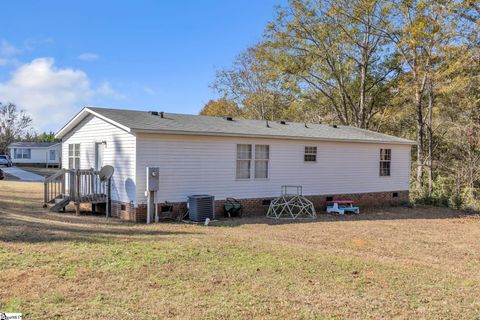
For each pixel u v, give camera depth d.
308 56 27.70
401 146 18.44
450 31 21.31
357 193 16.92
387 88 27.52
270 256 7.56
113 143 12.77
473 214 16.23
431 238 10.48
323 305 5.11
